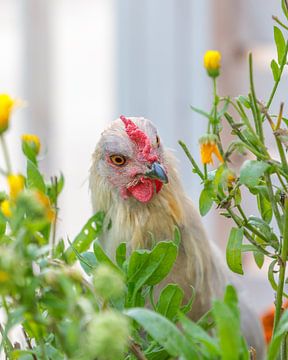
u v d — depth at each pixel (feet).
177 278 6.44
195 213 6.56
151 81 11.71
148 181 6.44
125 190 6.48
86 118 14.05
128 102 11.85
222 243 11.05
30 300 4.66
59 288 4.65
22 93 13.07
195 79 11.48
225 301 4.75
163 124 11.68
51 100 13.15
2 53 13.62
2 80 13.64
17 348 5.26
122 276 5.11
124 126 6.56
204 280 6.51
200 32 11.40
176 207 6.47
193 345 4.73
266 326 7.36
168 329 4.72
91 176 6.63
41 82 13.02
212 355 4.73
